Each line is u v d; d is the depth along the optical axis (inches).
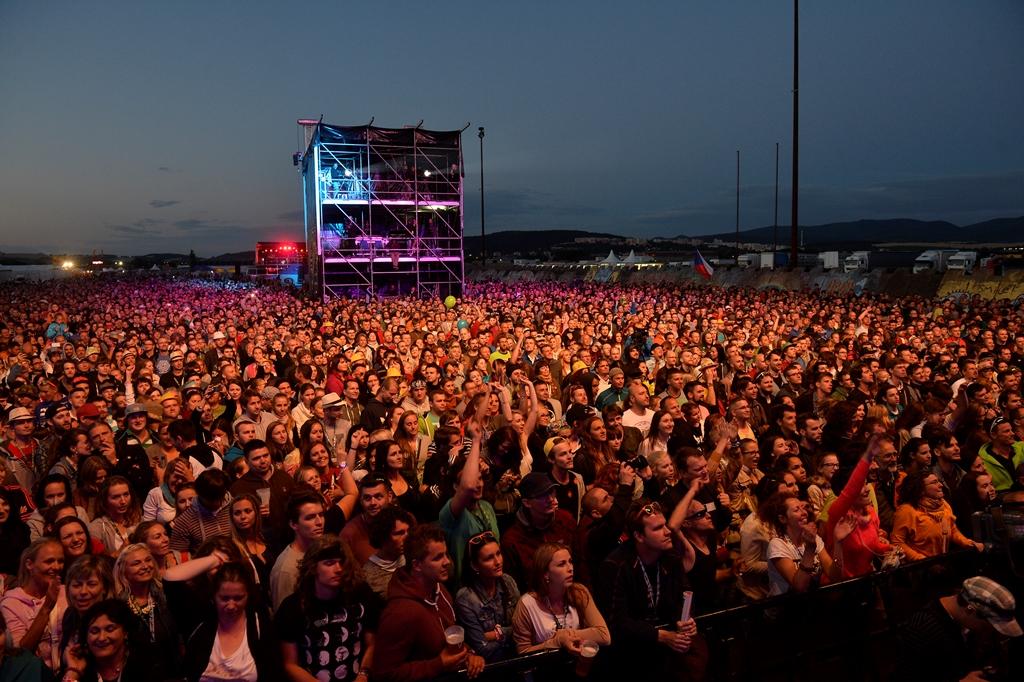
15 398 408.8
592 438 306.5
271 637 166.2
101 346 689.6
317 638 162.6
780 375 506.0
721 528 247.8
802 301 1234.6
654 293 1549.0
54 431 338.6
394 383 396.8
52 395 429.4
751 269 1886.1
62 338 715.4
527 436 320.5
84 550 210.4
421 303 1283.2
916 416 374.3
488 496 251.6
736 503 269.7
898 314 950.4
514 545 216.4
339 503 256.7
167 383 513.3
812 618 191.0
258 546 228.4
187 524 231.0
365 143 1594.5
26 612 187.6
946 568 219.6
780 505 212.1
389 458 259.9
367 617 168.6
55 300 1612.9
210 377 526.6
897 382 451.2
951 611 167.8
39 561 186.7
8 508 231.3
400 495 263.9
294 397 442.3
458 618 182.9
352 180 1619.1
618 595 182.4
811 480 270.5
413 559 169.9
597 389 471.2
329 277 1633.9
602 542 225.5
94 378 501.7
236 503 222.8
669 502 243.1
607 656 178.7
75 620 178.5
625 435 361.4
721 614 175.3
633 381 389.7
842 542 223.8
